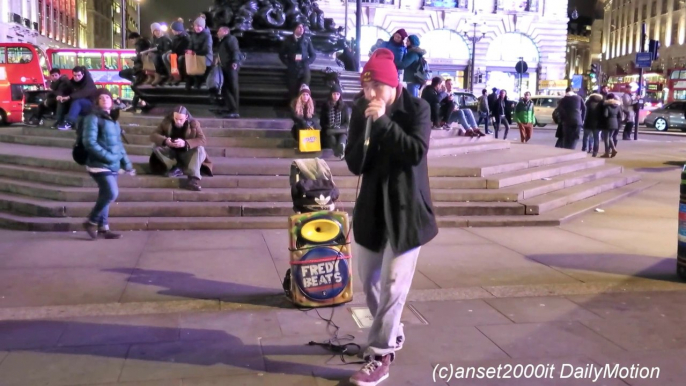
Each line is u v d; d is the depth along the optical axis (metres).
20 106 25.47
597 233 8.34
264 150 10.68
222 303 5.32
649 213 9.88
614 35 79.25
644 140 25.06
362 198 3.84
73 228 8.03
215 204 8.55
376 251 3.87
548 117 35.34
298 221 5.16
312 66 14.11
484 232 8.36
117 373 3.96
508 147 14.44
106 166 7.34
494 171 10.44
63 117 13.74
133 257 6.76
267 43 13.72
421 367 4.11
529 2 50.19
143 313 5.09
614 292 5.79
